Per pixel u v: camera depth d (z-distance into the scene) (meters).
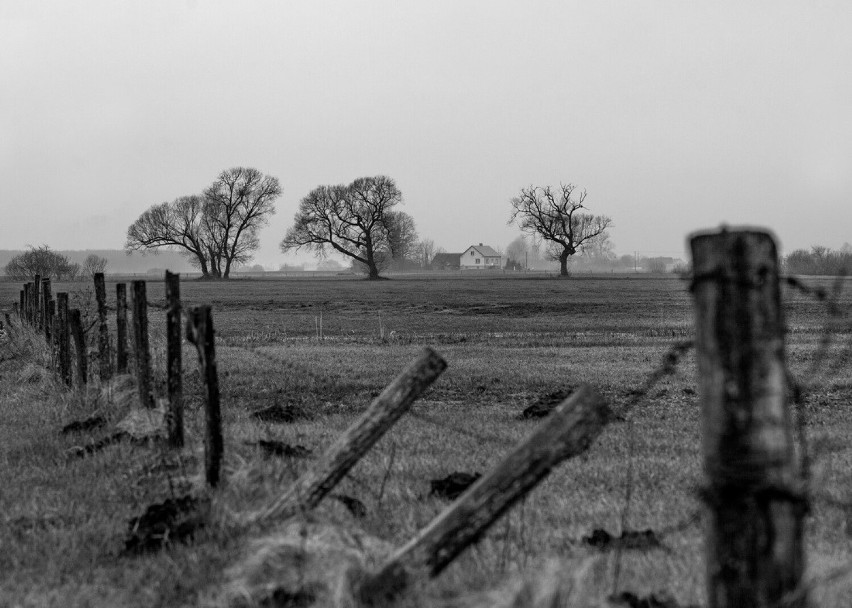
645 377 24.22
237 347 33.59
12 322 33.50
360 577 6.49
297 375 24.55
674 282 142.12
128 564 8.41
